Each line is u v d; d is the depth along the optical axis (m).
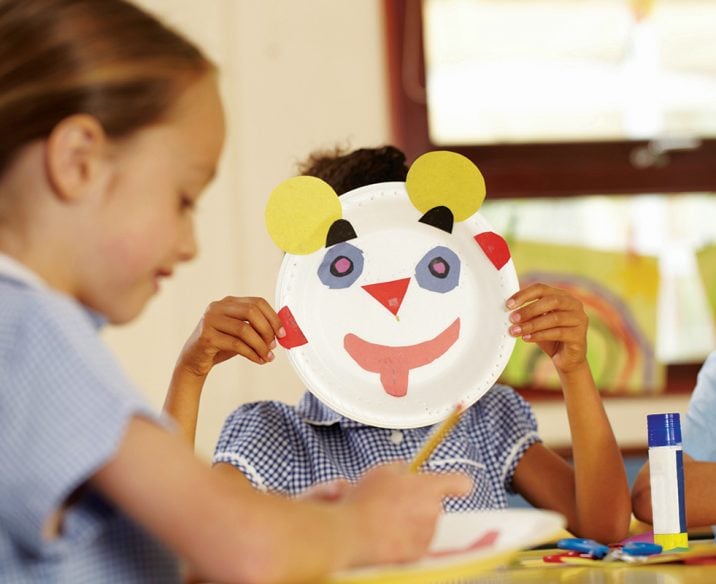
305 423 1.38
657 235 2.47
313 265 1.22
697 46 2.50
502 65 2.47
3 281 0.67
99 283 0.71
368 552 0.69
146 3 2.35
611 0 2.49
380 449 1.34
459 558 0.70
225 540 0.62
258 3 2.42
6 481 0.63
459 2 2.46
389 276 1.23
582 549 1.11
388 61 2.44
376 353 1.22
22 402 0.63
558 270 2.45
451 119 2.45
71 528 0.66
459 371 1.22
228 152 2.38
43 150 0.70
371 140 2.43
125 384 0.65
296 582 0.64
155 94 0.72
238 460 1.33
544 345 1.34
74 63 0.70
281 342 1.21
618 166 2.48
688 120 2.50
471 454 1.37
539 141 2.47
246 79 2.40
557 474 1.42
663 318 2.45
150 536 0.71
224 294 2.36
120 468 0.63
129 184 0.71
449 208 1.22
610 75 2.49
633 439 2.40
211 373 2.30
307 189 1.21
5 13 0.72
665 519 1.09
